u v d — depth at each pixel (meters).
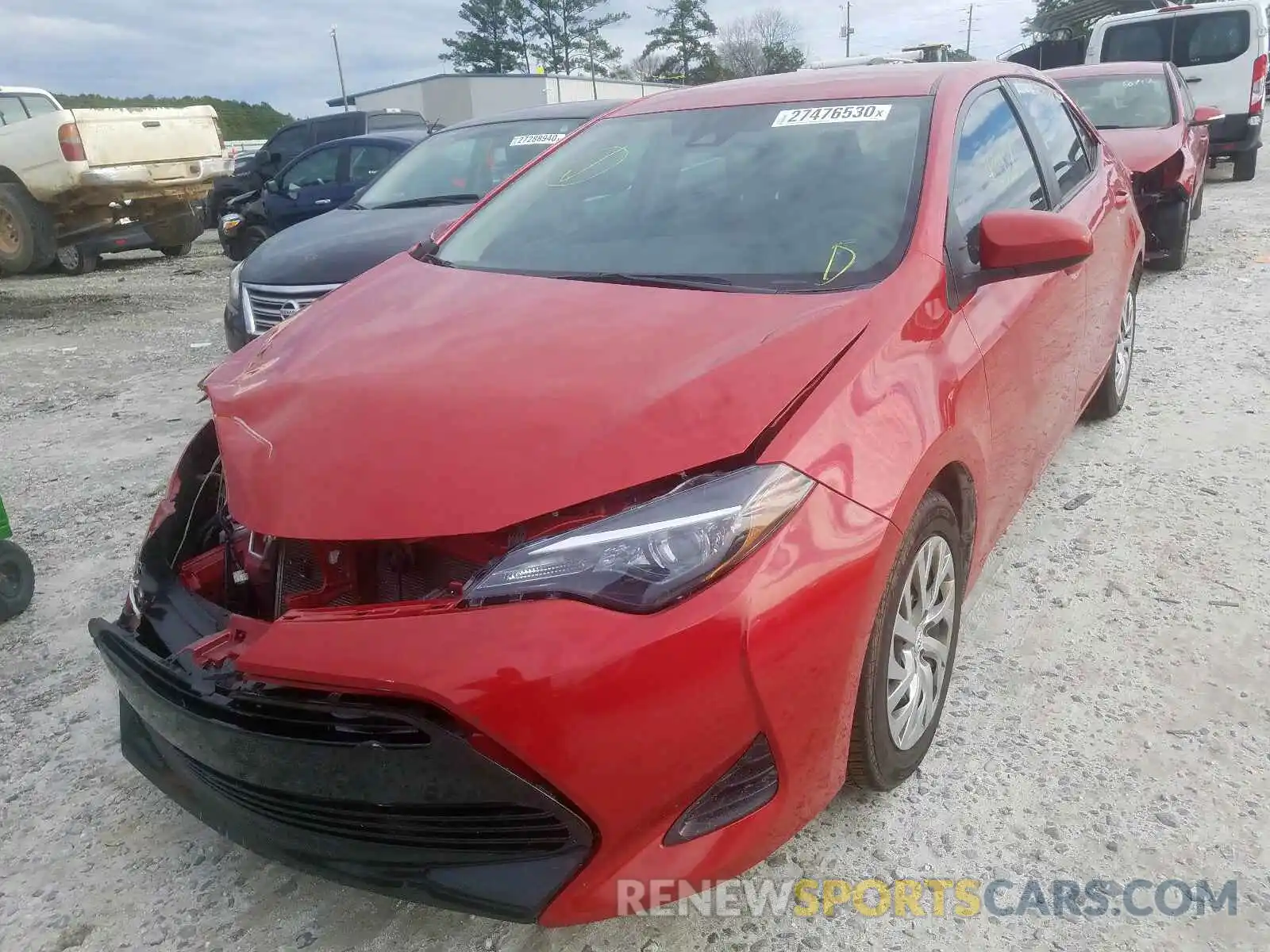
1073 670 2.92
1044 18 19.23
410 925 2.20
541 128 6.85
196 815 2.17
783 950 2.07
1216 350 5.80
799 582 1.85
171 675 2.00
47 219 12.77
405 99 40.09
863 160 2.87
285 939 2.17
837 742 2.02
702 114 3.33
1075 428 4.75
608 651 1.71
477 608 1.77
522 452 1.94
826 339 2.20
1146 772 2.50
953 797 2.45
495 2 64.38
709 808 1.88
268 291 5.57
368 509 1.91
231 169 15.34
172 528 2.48
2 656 3.34
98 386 6.91
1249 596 3.25
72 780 2.72
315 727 1.82
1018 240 2.54
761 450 1.92
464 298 2.73
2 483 5.01
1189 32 13.27
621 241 2.93
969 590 2.76
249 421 2.27
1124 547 3.61
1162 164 7.42
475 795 1.77
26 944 2.18
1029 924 2.09
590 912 1.82
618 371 2.14
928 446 2.17
